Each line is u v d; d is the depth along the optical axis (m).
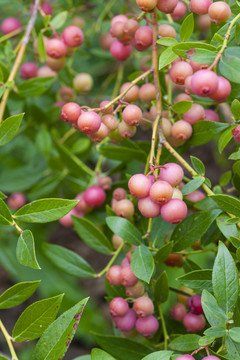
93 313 0.96
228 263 0.48
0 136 0.53
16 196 0.85
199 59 0.52
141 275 0.52
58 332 0.48
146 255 0.53
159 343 0.60
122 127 0.55
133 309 0.57
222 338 0.52
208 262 0.62
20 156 0.92
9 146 0.84
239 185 0.56
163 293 0.56
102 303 1.06
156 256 0.55
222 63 0.52
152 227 0.57
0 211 0.50
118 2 0.87
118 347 0.56
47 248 0.61
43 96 0.80
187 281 0.52
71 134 0.76
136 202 0.61
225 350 0.49
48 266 0.92
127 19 0.60
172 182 0.51
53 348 0.48
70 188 0.74
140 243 0.54
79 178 0.73
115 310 0.55
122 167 0.68
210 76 0.50
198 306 0.55
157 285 0.55
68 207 0.50
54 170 0.74
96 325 0.95
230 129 0.54
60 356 0.48
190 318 0.56
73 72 0.79
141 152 0.63
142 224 0.60
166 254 0.55
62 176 0.73
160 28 0.57
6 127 0.53
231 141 0.61
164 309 0.76
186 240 0.55
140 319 0.56
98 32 0.90
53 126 0.77
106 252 0.60
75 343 0.99
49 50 0.62
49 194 0.74
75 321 0.48
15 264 0.85
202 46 0.52
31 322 0.49
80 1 0.78
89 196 0.64
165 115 0.59
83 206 0.65
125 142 0.64
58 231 1.16
